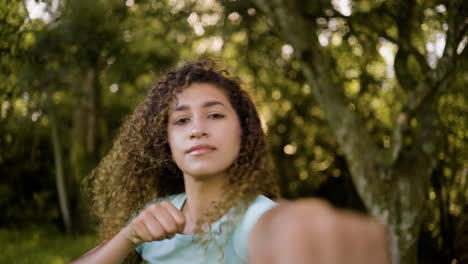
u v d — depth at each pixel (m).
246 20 7.67
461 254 8.07
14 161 9.54
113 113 10.46
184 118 1.12
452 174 8.08
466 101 7.85
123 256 1.12
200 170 1.07
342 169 10.80
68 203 9.28
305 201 0.54
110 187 1.51
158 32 8.90
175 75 1.21
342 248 0.47
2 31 2.83
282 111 10.48
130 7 8.38
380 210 6.20
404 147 6.22
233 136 1.11
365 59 8.16
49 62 5.86
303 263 0.48
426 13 6.59
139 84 9.43
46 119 8.69
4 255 6.77
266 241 0.55
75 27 6.92
